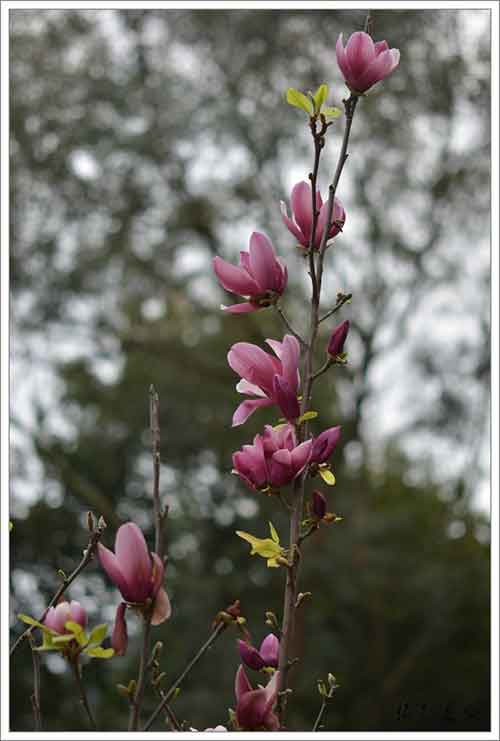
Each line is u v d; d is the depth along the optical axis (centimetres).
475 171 1388
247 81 1338
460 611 1291
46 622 169
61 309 1358
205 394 1377
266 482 188
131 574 164
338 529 1275
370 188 1380
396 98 1312
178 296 1402
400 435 1391
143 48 1366
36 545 1351
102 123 1310
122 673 1148
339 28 1279
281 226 1363
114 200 1362
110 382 1420
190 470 1395
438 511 1400
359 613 1314
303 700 1251
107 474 1413
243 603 1232
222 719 1123
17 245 1331
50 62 1338
